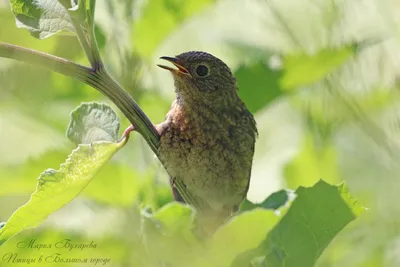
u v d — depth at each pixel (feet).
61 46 36.32
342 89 39.99
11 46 21.94
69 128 24.02
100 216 32.27
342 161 43.60
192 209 19.12
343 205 21.80
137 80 35.06
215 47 46.75
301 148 37.96
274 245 21.86
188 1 34.63
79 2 22.47
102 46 34.71
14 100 37.35
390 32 42.09
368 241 36.96
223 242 19.42
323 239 21.91
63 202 22.27
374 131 40.81
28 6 23.02
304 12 40.75
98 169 22.35
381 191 41.24
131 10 34.65
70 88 37.50
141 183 30.45
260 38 45.78
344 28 39.58
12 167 29.76
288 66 35.22
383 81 41.47
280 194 21.58
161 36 35.01
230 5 48.70
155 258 21.13
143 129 23.54
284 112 46.75
